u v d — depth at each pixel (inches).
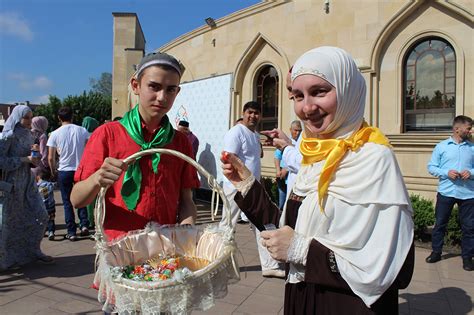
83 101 1473.9
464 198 189.6
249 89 430.6
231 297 147.0
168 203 76.6
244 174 71.5
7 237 173.8
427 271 186.1
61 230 260.5
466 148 194.4
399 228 50.1
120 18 766.5
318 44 366.6
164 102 71.1
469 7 292.4
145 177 74.0
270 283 162.4
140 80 72.5
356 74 56.6
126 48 739.4
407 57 331.6
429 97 323.0
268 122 421.4
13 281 163.0
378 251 49.1
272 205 71.1
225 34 447.5
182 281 57.5
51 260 187.8
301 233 56.4
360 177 51.9
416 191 310.2
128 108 741.9
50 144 232.2
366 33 338.3
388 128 335.3
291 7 385.1
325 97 55.1
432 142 301.1
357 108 57.2
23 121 176.1
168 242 74.0
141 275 63.2
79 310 134.5
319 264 51.4
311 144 60.1
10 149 173.8
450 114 312.8
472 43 296.7
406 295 154.7
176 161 79.0
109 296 62.4
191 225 77.5
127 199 73.0
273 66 410.6
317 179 57.7
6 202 171.8
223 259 63.8
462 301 148.5
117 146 73.6
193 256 74.8
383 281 48.3
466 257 188.5
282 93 398.3
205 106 334.3
